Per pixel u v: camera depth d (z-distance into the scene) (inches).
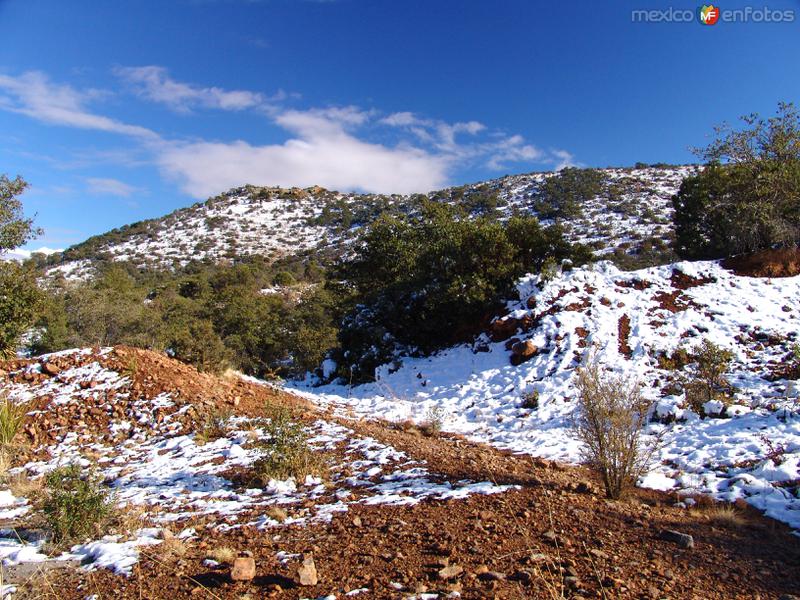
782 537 184.1
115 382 445.4
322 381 727.1
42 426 386.6
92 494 210.7
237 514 221.0
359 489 248.1
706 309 531.2
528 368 499.2
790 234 620.1
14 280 595.5
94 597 147.8
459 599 129.6
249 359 1088.8
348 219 4343.0
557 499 217.8
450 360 588.4
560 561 148.0
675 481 258.8
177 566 165.6
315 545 175.3
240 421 394.9
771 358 435.2
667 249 1790.1
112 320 1131.3
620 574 145.6
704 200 781.9
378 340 687.7
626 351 484.1
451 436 389.7
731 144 740.7
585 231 2362.2
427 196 4106.8
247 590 143.6
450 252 687.1
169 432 382.0
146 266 3449.8
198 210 5049.2
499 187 3671.3
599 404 245.1
